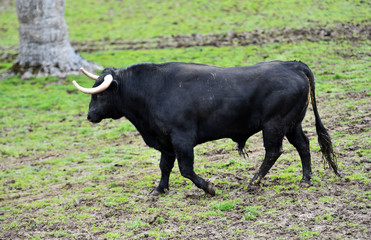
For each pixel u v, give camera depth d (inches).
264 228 1058.7
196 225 1125.7
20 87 2984.7
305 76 1258.6
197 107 1245.7
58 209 1365.7
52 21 3164.4
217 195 1306.6
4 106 2704.2
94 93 1273.4
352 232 986.7
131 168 1728.6
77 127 2362.2
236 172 1501.0
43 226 1239.5
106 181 1610.5
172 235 1083.9
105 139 2162.9
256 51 3174.2
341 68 2662.4
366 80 2390.5
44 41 3171.8
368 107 1969.7
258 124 1254.9
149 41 3722.9
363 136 1635.1
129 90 1315.2
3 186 1673.2
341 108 2022.6
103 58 3368.6
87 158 1932.8
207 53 3235.7
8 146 2172.7
